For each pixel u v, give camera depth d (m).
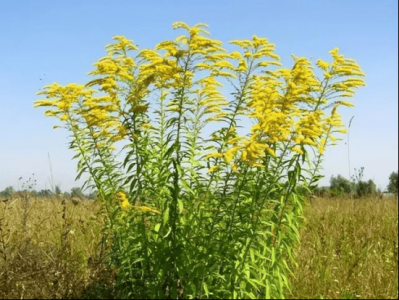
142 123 2.52
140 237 2.33
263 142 2.40
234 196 2.41
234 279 2.31
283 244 2.46
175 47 2.30
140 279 2.45
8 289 2.31
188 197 2.40
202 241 2.34
